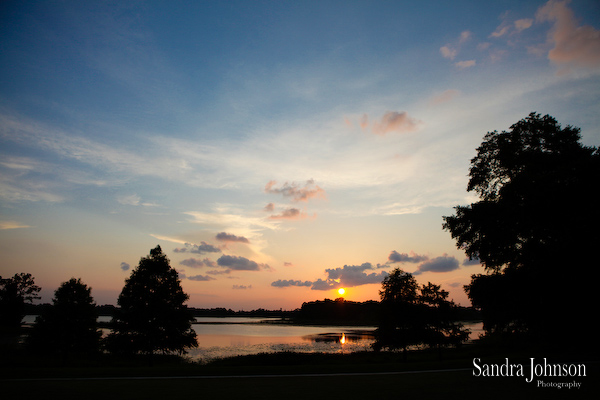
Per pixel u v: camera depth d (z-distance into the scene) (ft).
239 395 39.27
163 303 85.35
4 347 129.29
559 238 69.00
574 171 69.05
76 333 94.99
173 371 60.03
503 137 90.74
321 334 299.99
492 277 79.97
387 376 54.70
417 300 103.96
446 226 92.22
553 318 71.61
